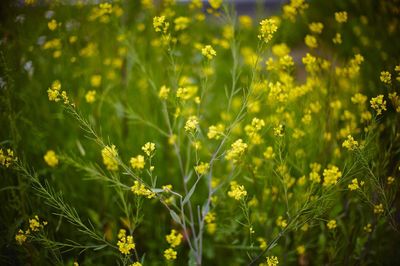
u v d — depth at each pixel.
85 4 2.45
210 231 2.16
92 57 2.60
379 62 2.59
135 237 2.32
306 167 2.15
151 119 2.50
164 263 2.08
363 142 1.67
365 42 2.77
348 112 2.14
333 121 2.23
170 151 2.53
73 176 2.44
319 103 2.19
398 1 2.75
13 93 2.10
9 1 2.29
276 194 2.08
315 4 3.42
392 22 2.73
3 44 2.10
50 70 2.52
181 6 2.83
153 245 2.29
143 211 2.35
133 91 2.64
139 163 1.69
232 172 1.98
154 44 2.54
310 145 2.15
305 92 2.10
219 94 3.25
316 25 2.29
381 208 1.75
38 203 1.97
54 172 2.26
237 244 2.29
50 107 2.61
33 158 2.36
